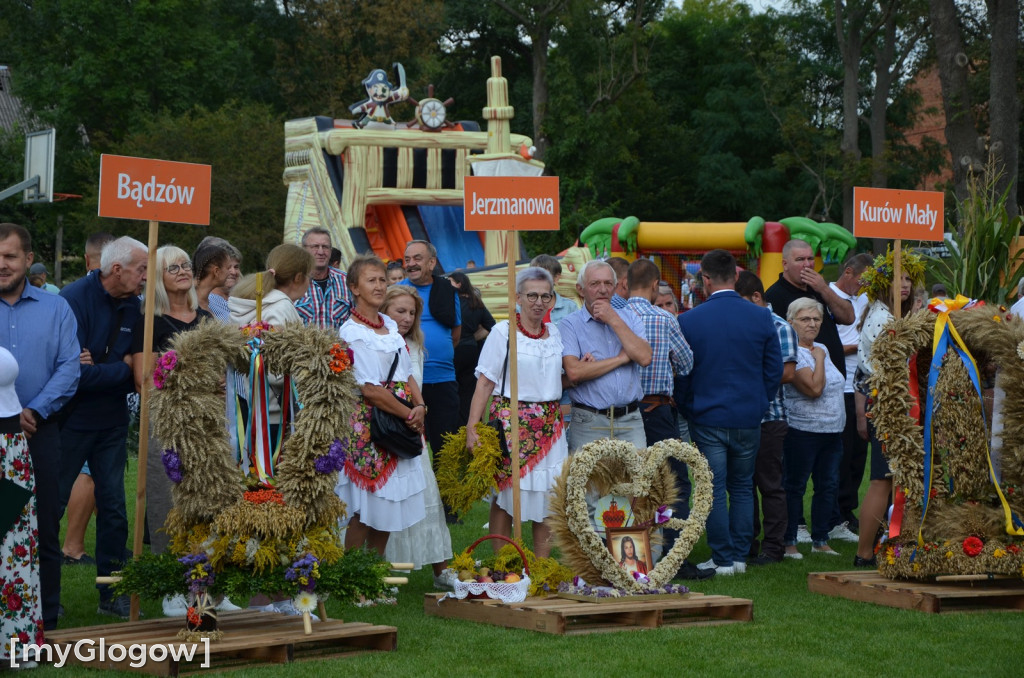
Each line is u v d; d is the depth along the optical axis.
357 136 19.08
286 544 5.40
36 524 5.31
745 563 7.89
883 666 5.27
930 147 44.53
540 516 6.98
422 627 6.09
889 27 38.12
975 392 6.85
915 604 6.56
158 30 39.31
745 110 45.59
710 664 5.29
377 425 6.60
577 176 41.00
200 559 5.26
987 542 6.71
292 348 5.45
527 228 6.89
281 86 45.31
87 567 7.69
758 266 20.81
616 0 47.62
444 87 49.31
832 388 8.52
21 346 5.55
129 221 32.47
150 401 5.37
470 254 20.45
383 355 6.65
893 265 7.84
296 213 19.94
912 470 6.84
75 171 37.09
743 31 47.16
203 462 5.24
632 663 5.29
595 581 6.47
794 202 44.97
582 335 7.22
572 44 41.03
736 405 7.67
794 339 8.18
